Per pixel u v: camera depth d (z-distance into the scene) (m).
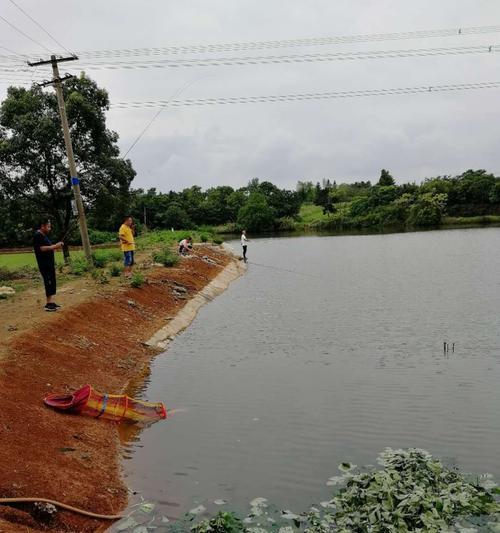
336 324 18.39
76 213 22.22
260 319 19.73
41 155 26.12
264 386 12.12
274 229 102.81
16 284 19.97
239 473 8.16
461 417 10.09
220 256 38.94
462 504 6.72
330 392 11.63
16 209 26.48
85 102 26.41
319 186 149.00
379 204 104.94
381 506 6.62
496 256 38.75
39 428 8.58
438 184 102.12
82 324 14.35
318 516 6.84
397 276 30.23
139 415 10.27
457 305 20.97
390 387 11.84
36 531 6.28
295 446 9.03
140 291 19.77
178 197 105.19
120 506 7.32
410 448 8.44
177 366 13.82
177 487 7.79
